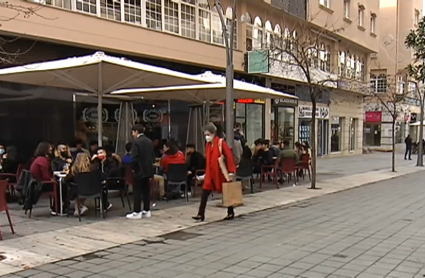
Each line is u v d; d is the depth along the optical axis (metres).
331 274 5.52
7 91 12.84
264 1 21.36
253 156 14.37
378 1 36.25
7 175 10.70
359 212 10.02
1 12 11.57
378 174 19.58
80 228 8.09
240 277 5.43
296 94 26.61
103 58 8.76
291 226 8.44
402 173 20.23
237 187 9.01
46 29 12.75
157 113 17.78
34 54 13.18
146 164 8.94
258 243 7.11
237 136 14.28
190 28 18.09
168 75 9.88
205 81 10.99
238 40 20.88
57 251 6.60
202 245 6.98
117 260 6.18
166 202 11.03
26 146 13.27
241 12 20.94
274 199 11.84
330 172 20.34
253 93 13.78
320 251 6.61
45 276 5.49
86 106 15.05
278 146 16.00
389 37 41.78
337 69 30.17
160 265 5.94
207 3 18.92
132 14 15.53
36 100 13.57
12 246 6.85
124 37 15.01
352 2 31.02
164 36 16.56
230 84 10.73
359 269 5.73
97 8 14.29
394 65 41.62
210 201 11.31
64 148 10.23
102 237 7.46
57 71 9.50
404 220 9.09
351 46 32.88
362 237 7.54
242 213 9.77
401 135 43.91
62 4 13.35
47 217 9.09
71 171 9.03
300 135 27.41
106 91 11.62
